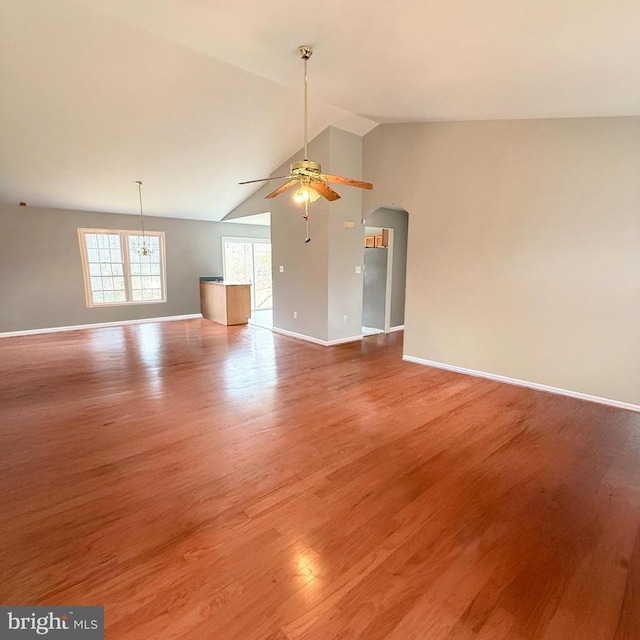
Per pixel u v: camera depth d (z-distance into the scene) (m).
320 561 1.66
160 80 3.71
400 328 7.07
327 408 3.34
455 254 4.31
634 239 3.21
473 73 2.65
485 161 3.96
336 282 5.59
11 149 4.53
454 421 3.08
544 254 3.69
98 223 6.94
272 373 4.37
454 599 1.48
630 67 2.19
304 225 5.71
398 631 1.35
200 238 8.27
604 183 3.30
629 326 3.30
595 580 1.58
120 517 1.94
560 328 3.67
